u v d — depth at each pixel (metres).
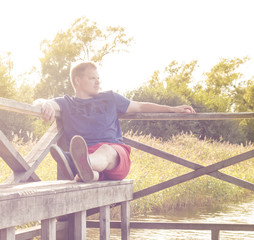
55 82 48.00
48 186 2.89
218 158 13.52
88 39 49.75
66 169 3.28
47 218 2.64
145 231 6.47
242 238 5.77
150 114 4.29
